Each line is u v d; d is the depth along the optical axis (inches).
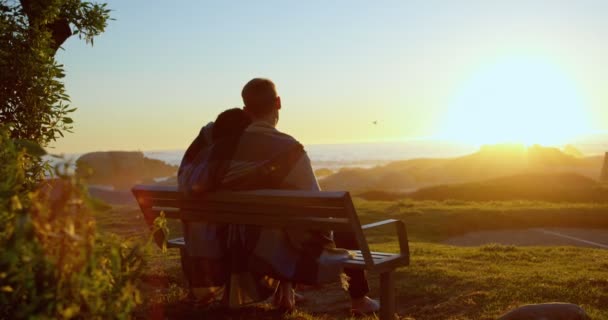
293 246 164.6
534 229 730.8
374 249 445.4
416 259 351.9
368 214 808.9
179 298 212.8
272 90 176.6
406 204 930.1
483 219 753.0
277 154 166.6
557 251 429.4
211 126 179.5
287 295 200.8
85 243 77.9
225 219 171.9
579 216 776.9
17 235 76.9
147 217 194.1
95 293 79.7
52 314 77.4
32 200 82.3
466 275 281.7
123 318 83.6
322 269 162.4
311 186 170.4
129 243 97.9
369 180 3105.3
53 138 205.9
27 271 76.2
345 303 233.9
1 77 194.7
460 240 661.3
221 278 177.2
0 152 99.2
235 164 166.7
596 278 261.0
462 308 221.3
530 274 285.4
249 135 169.2
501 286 251.6
